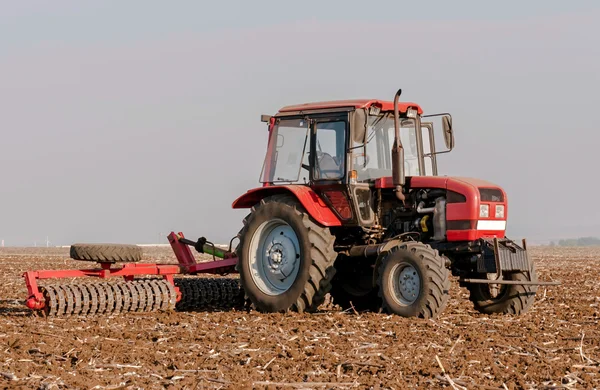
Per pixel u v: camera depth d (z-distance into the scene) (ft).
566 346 38.34
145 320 48.11
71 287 51.08
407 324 44.78
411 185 51.01
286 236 52.85
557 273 101.45
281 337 40.63
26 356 35.73
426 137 54.95
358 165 51.34
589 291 71.46
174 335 41.50
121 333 42.22
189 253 59.26
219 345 38.29
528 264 49.03
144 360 34.83
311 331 42.68
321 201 52.06
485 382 30.37
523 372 32.35
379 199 51.96
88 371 32.32
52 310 49.93
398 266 48.34
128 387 29.55
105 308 51.34
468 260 50.01
